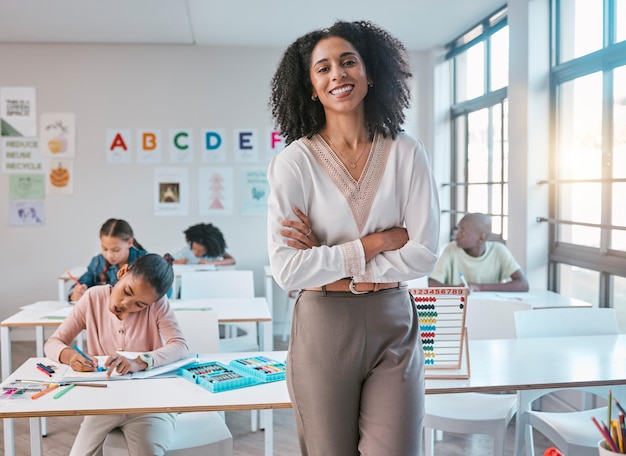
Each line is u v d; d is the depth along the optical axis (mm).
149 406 1923
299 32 5574
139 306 2463
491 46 5066
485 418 2510
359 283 1531
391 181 1583
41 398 1995
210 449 2246
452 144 5969
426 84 6199
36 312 3609
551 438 2391
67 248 6051
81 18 5148
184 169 6133
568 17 4066
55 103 5984
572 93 4023
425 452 2574
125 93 6051
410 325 1563
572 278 4078
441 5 4738
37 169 6000
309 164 1588
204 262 5684
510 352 2457
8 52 5922
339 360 1514
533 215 4262
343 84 1549
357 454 1562
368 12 4926
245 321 3445
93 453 2260
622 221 3510
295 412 1590
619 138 3523
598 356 2402
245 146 6172
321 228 1593
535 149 4238
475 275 4066
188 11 4953
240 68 6148
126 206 6098
